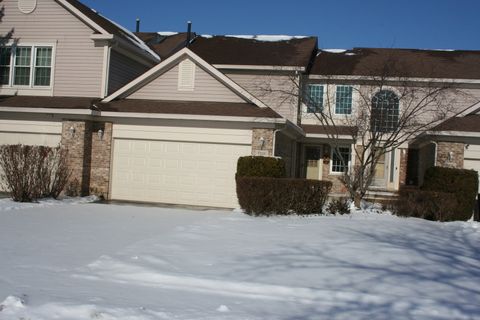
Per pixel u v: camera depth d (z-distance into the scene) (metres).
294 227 12.34
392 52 26.39
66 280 7.01
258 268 8.09
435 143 18.50
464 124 18.56
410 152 24.22
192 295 6.66
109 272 7.56
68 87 20.33
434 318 6.09
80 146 18.19
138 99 19.44
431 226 13.73
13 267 7.54
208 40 27.84
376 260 8.95
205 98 18.95
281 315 5.97
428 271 8.35
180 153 18.02
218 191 17.67
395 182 23.41
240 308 6.15
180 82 19.14
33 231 10.72
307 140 23.64
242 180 14.91
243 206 15.00
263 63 23.58
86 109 17.78
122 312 5.58
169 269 7.79
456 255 9.74
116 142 18.52
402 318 6.05
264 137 17.22
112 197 18.47
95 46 20.17
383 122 17.98
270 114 17.31
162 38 29.80
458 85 22.48
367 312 6.24
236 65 23.48
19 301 5.68
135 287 6.90
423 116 21.83
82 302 5.88
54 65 20.44
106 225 11.98
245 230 11.71
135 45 21.69
